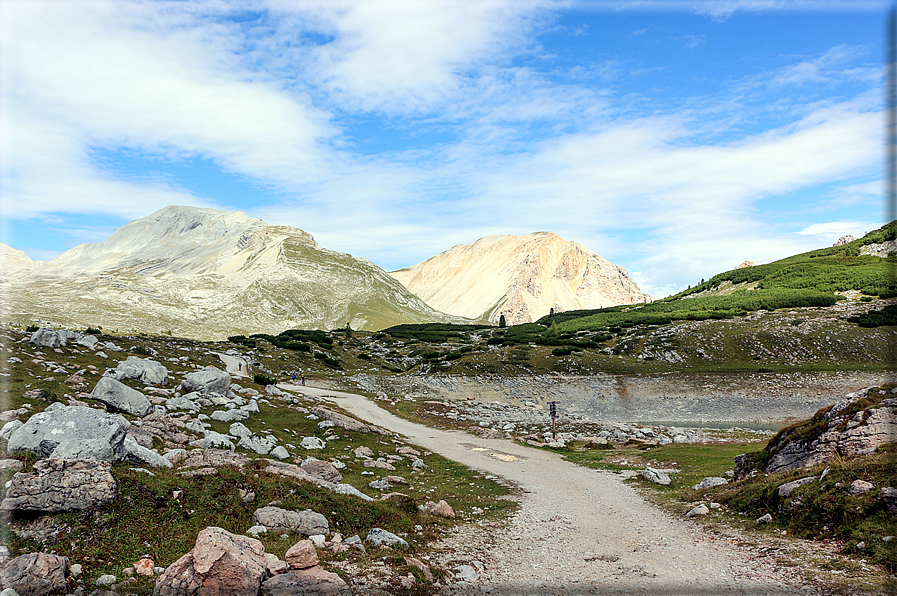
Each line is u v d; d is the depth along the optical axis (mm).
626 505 25672
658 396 86438
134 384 36375
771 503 20453
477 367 100688
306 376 88000
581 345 115250
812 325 106938
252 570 11734
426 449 41219
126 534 13133
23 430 15836
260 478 18312
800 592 13086
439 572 15109
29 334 44312
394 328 180000
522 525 21734
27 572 10648
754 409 80000
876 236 193125
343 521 17422
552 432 52438
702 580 14617
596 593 13945
